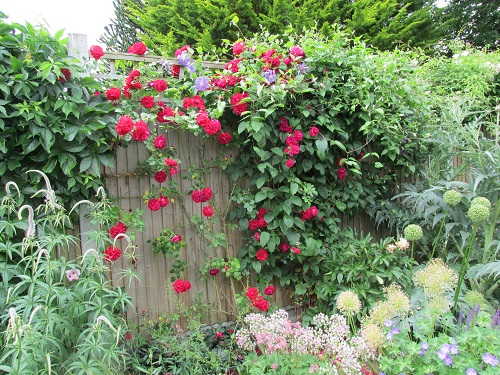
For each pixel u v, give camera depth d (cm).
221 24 647
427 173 347
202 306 276
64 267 189
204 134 277
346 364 172
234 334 251
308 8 657
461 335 163
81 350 167
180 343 247
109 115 242
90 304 199
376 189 346
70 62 223
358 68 296
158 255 267
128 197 256
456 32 1081
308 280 305
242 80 271
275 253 298
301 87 280
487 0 1067
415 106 339
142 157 260
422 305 242
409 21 770
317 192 297
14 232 212
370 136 317
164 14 743
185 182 278
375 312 188
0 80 203
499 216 274
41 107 216
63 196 230
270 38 292
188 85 265
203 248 286
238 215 292
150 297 265
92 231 218
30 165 221
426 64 498
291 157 288
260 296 261
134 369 227
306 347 193
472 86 446
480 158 288
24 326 141
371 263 283
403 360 160
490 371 143
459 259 308
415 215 320
